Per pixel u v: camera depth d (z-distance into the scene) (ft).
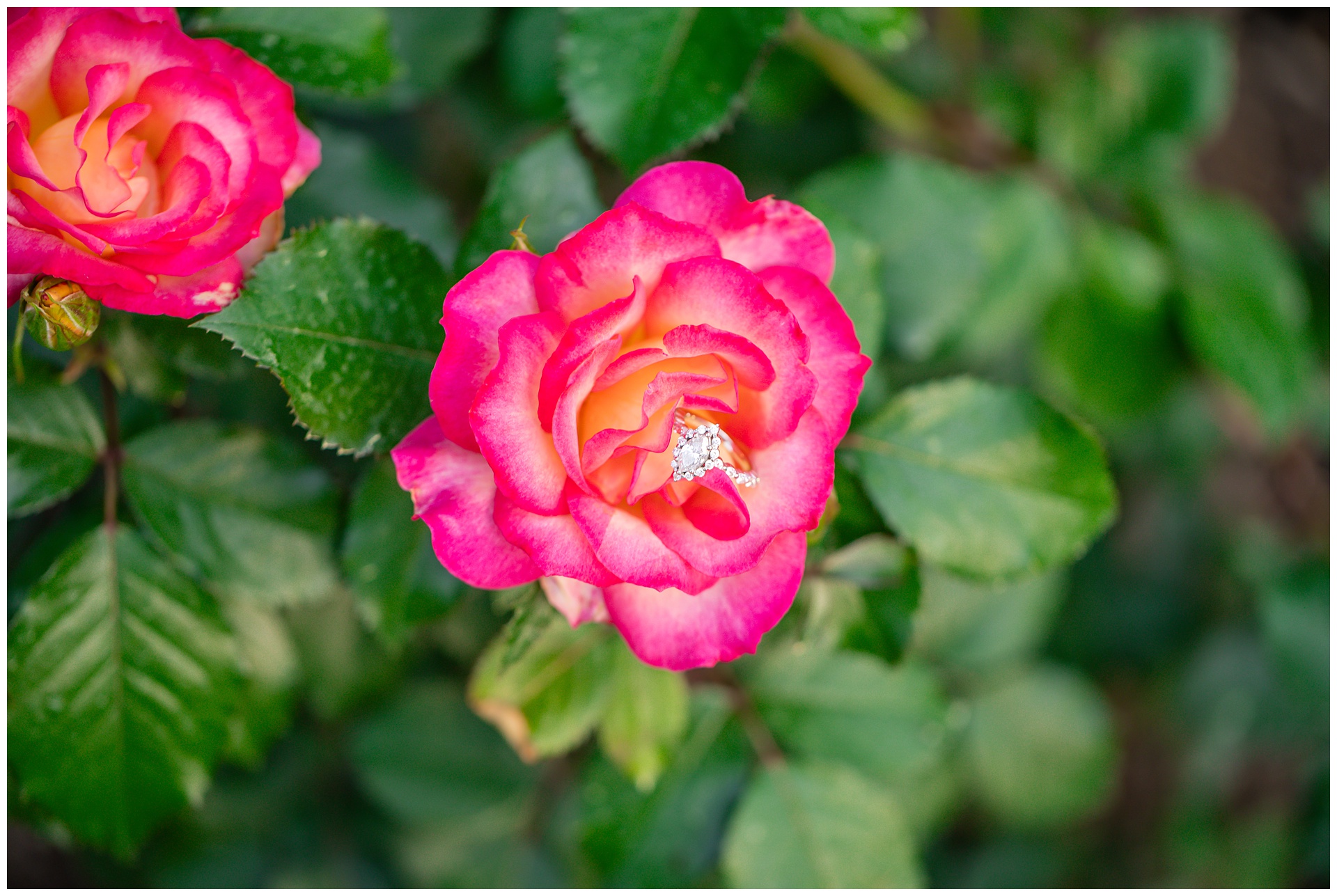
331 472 2.25
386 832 2.59
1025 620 2.67
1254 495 4.01
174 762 2.21
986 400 2.27
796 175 2.70
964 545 2.25
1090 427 2.26
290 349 2.10
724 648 2.06
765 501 2.06
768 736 2.40
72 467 2.19
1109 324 2.81
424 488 2.05
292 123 2.10
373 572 2.22
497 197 2.20
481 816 2.53
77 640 2.19
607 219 2.03
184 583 2.22
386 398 2.12
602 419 2.04
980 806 3.29
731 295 2.03
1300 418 3.41
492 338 2.04
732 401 2.06
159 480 2.22
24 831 3.02
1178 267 2.89
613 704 2.30
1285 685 3.04
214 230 2.08
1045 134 2.85
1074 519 2.25
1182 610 3.42
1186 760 3.59
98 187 2.06
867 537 2.22
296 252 2.11
